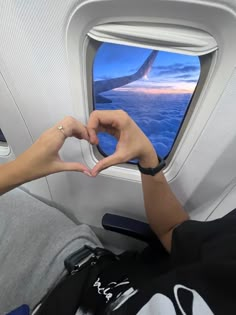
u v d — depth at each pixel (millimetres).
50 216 1099
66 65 647
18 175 573
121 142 651
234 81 574
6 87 763
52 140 566
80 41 589
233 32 493
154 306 502
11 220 1074
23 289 920
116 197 1025
